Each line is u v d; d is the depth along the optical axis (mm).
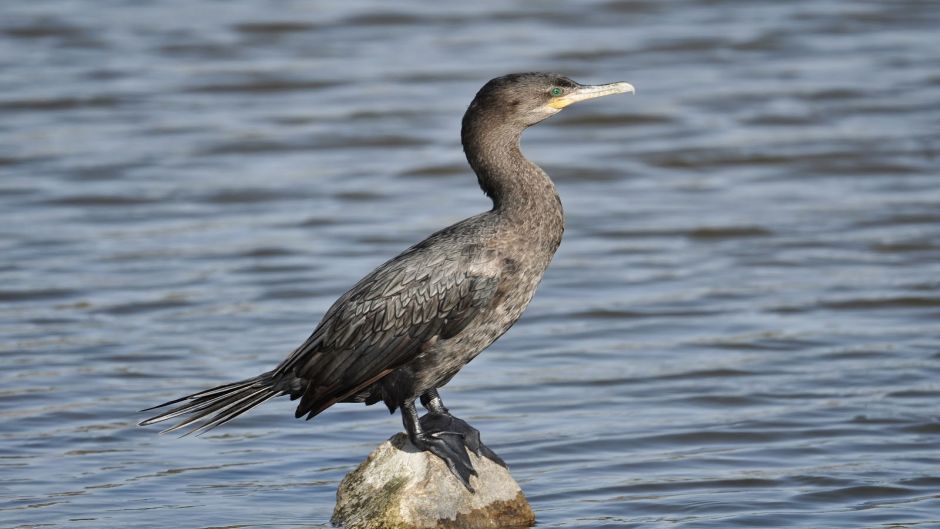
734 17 28609
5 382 13742
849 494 11016
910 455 11852
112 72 25406
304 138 22766
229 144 22438
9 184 20484
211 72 25625
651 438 12430
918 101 23984
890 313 15914
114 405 13156
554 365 14523
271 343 14992
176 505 10820
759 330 15445
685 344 15070
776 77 25391
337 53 26719
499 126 9828
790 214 19594
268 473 11609
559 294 16797
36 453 12016
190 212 19703
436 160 22078
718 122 23453
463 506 9805
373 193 20594
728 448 12180
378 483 9945
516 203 9633
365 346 9461
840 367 14234
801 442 12242
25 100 23859
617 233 19047
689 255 18125
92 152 21891
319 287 16875
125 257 17844
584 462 11898
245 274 17297
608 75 25406
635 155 22172
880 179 21062
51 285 16766
